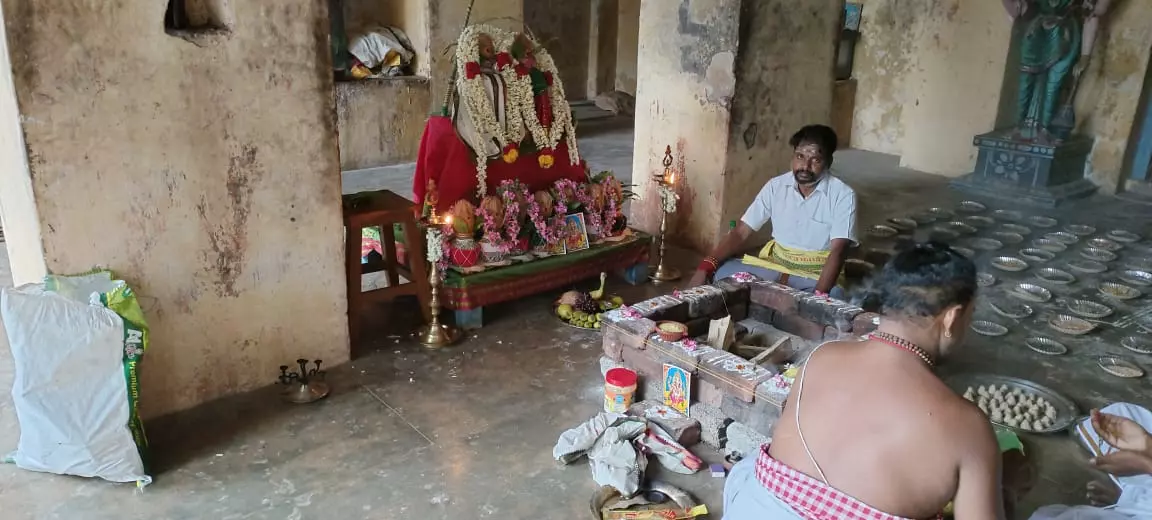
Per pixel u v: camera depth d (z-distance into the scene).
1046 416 3.14
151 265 2.93
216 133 2.96
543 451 2.94
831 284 3.69
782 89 5.22
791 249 3.94
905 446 1.49
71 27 2.56
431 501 2.65
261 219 3.17
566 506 2.63
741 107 5.00
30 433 2.66
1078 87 7.10
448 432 3.06
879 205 6.69
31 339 2.55
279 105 3.10
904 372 1.53
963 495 1.49
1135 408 2.36
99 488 2.68
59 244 2.71
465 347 3.78
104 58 2.65
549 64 4.27
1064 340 4.00
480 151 3.94
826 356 1.67
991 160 7.14
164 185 2.88
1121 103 6.91
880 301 1.58
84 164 2.69
